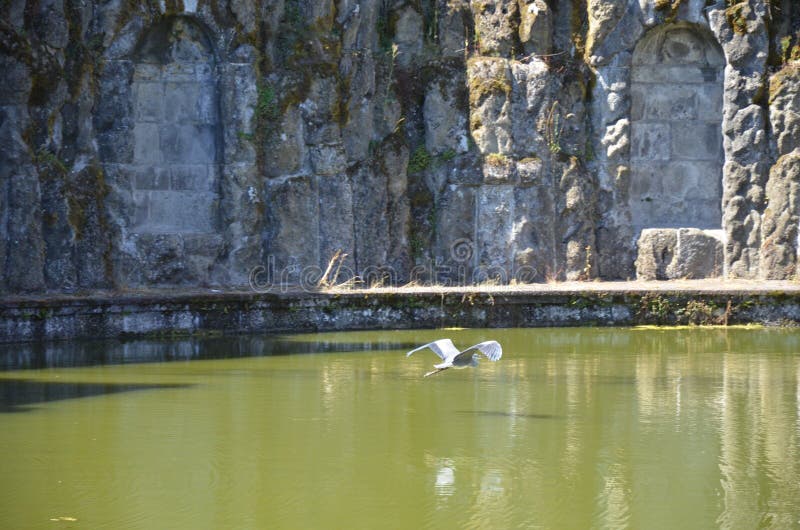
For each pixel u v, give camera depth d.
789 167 26.33
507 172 26.12
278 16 25.30
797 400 16.41
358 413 15.45
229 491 11.98
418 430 14.55
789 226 26.38
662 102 27.55
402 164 26.22
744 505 11.67
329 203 25.41
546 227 26.44
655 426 14.82
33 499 11.66
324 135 25.33
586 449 13.71
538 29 26.67
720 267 27.02
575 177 26.67
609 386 17.42
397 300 23.47
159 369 18.38
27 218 22.23
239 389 16.88
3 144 22.14
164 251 24.36
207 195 25.25
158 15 24.31
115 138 24.06
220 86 24.84
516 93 26.48
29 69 22.34
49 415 15.05
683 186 27.56
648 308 24.00
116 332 21.67
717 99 27.52
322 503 11.65
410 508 11.52
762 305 24.12
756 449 13.74
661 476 12.63
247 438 14.05
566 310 23.98
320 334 22.62
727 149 26.83
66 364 18.69
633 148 27.55
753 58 26.56
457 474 12.67
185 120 25.12
